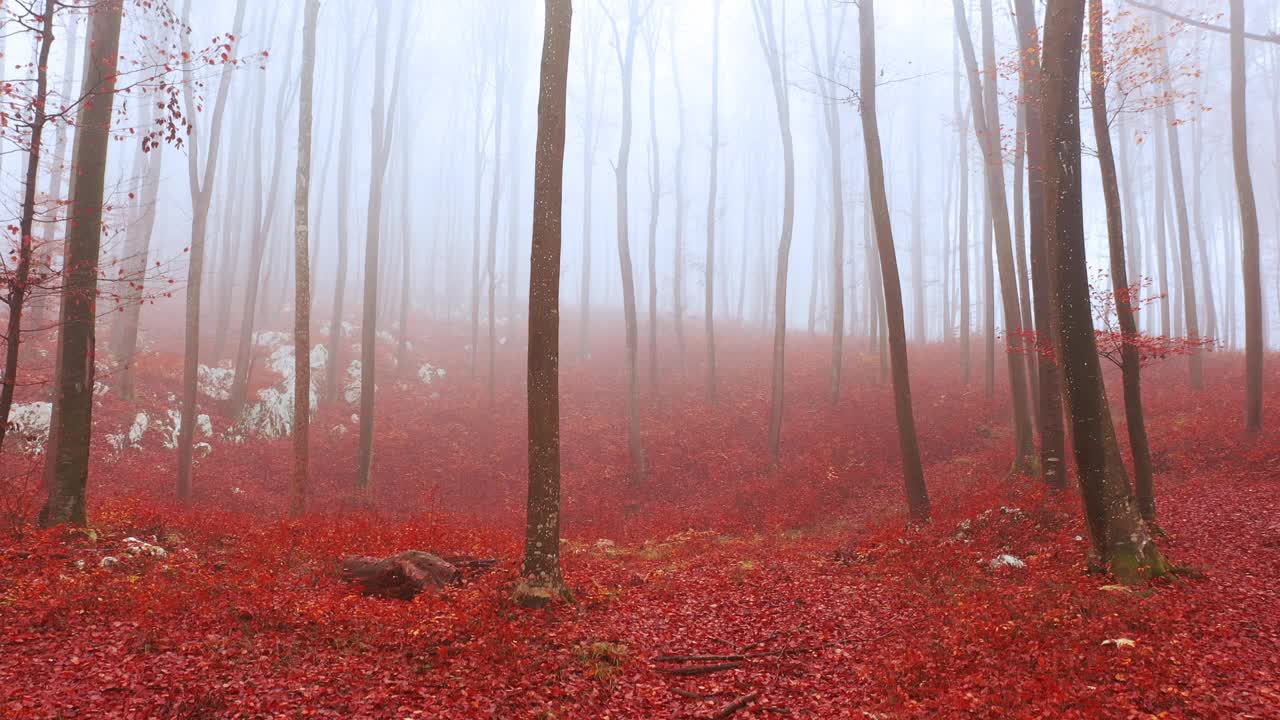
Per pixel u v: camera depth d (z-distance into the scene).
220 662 7.04
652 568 13.36
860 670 7.89
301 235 17.88
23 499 11.59
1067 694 6.53
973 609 9.16
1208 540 11.73
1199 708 6.12
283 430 26.09
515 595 9.59
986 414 24.23
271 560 10.80
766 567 12.83
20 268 9.77
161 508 14.49
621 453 25.34
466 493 22.72
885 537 14.00
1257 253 18.52
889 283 15.84
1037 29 14.61
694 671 7.99
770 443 23.23
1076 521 12.93
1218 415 20.00
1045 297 15.38
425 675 7.24
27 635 7.17
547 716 6.61
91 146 10.97
